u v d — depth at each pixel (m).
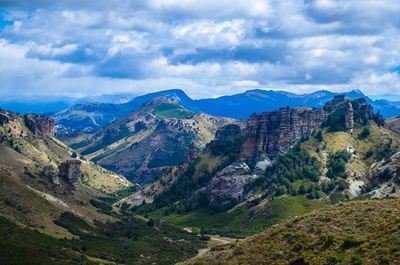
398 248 102.69
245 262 128.62
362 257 105.19
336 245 115.81
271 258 124.69
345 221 127.75
